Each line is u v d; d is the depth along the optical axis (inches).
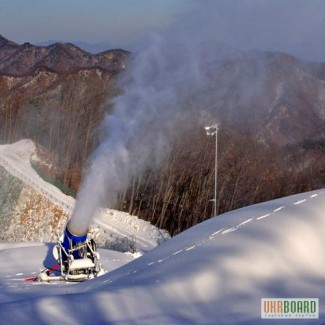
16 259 617.9
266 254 311.9
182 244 370.6
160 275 310.3
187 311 262.8
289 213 354.6
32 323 248.1
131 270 369.1
